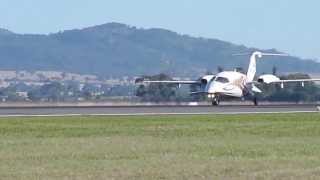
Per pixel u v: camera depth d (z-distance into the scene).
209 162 73.25
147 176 64.69
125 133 108.06
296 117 148.38
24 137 101.62
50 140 96.25
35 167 69.69
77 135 104.94
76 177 64.19
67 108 197.12
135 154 80.00
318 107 194.00
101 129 115.06
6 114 159.12
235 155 79.31
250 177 64.06
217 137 101.62
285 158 76.50
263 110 181.38
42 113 164.12
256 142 93.75
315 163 72.50
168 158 76.50
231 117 147.12
